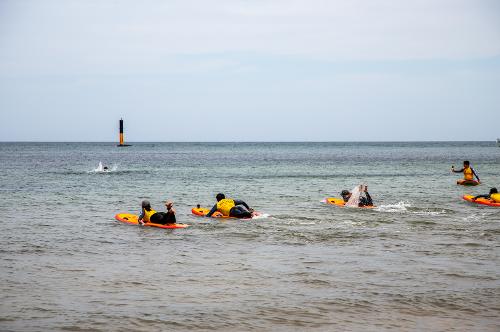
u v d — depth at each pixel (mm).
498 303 12680
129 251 18766
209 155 162500
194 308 12312
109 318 11633
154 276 15188
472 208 31156
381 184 51094
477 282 14477
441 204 33406
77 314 11875
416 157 140000
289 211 30031
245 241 20672
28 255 18031
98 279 14852
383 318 11703
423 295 13305
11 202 34906
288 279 14852
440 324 11336
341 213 29016
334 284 14344
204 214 28266
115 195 40469
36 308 12281
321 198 38125
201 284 14352
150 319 11570
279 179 59156
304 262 16906
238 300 12938
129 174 68250
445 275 15211
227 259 17406
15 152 190875
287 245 19828
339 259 17344
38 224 25203
